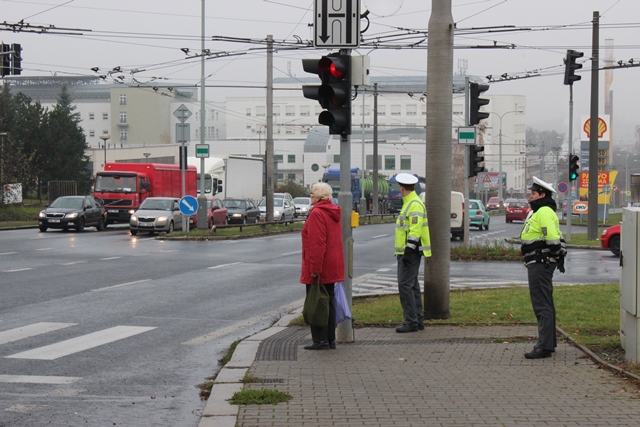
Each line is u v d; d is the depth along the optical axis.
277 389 9.45
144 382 10.48
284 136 143.50
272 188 52.25
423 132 124.75
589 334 13.03
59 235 44.94
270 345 12.48
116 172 55.00
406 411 8.44
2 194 64.56
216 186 65.19
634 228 10.46
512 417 8.17
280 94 143.50
